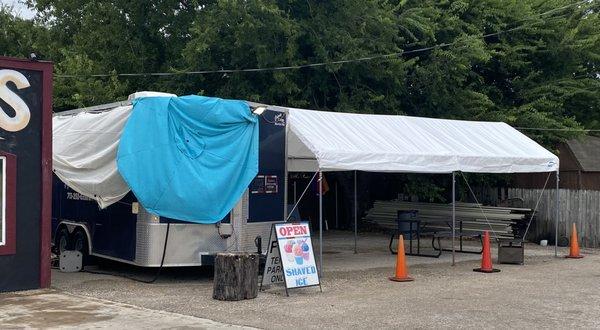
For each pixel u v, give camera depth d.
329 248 18.36
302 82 20.86
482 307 9.82
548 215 20.50
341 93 20.80
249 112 12.30
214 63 20.56
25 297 10.16
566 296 10.83
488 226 19.47
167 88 20.69
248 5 18.78
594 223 19.48
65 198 14.22
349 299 10.39
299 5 20.66
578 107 25.09
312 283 11.06
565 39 23.16
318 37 19.91
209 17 19.34
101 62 22.20
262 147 12.64
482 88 23.27
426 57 22.83
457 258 16.16
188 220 11.50
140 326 8.23
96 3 22.41
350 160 12.41
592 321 8.91
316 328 8.30
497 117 22.02
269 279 11.27
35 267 10.88
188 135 11.73
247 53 19.75
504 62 23.23
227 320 8.70
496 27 23.02
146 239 11.56
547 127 21.98
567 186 21.97
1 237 10.45
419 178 22.00
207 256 11.80
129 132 11.52
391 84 21.44
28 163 10.75
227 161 11.95
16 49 27.95
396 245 19.19
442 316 9.13
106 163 11.92
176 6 22.08
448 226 18.48
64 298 10.12
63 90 21.25
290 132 13.41
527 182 22.58
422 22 21.41
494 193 22.34
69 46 24.17
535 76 23.69
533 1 24.42
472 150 14.94
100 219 12.89
